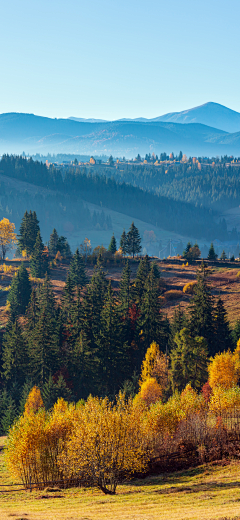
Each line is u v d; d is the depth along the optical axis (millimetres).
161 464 29734
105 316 76000
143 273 105875
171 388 60156
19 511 23359
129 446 27172
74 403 62156
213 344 73812
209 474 27469
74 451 27219
